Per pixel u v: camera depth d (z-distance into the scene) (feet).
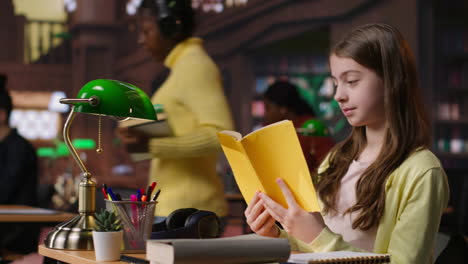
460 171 16.75
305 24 31.78
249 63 36.52
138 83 41.32
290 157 4.76
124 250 5.45
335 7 30.01
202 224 5.72
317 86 36.22
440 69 27.91
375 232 5.43
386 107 5.37
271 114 12.55
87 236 5.78
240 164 5.06
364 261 4.40
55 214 9.92
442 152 26.99
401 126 5.38
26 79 44.37
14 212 9.93
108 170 40.09
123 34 44.32
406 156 5.36
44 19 45.65
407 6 26.94
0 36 44.75
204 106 7.89
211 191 7.90
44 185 17.74
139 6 8.57
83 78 43.98
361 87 5.40
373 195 5.37
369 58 5.34
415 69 5.53
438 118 27.45
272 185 4.92
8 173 12.33
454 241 5.59
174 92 8.06
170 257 4.07
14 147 12.51
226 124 7.92
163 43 8.44
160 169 7.93
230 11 36.04
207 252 4.11
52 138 43.57
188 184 7.79
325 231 4.78
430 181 5.12
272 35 34.01
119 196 5.68
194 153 7.69
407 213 5.11
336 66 5.54
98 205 6.57
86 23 43.73
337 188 5.90
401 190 5.26
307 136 10.49
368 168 5.48
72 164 35.83
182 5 8.37
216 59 37.22
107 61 44.34
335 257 4.36
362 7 28.86
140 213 5.52
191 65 8.14
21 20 45.21
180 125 7.94
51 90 44.68
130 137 7.90
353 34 5.51
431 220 5.05
